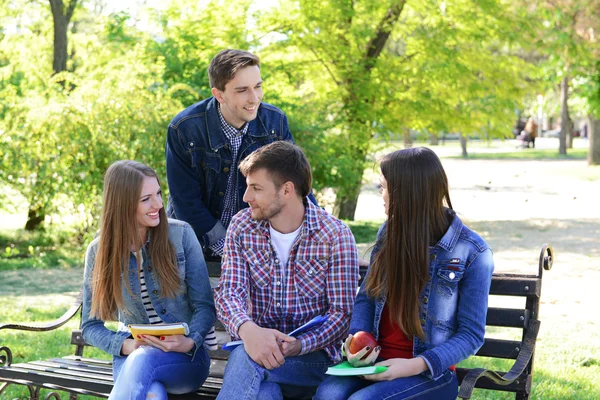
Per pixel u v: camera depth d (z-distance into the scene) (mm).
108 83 11336
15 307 8219
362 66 14039
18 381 3896
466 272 3264
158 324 3635
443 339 3262
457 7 13867
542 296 7988
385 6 13695
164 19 13227
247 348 3311
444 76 13914
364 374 3115
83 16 20156
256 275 3588
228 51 4078
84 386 3727
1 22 18500
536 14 15406
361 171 14359
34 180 11398
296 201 3535
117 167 3643
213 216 4406
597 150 28016
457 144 56375
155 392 3361
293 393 3504
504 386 3586
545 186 21828
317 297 3578
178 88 11148
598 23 18641
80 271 10906
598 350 6020
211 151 4242
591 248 10961
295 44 13742
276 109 4391
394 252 3260
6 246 13047
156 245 3684
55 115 10711
